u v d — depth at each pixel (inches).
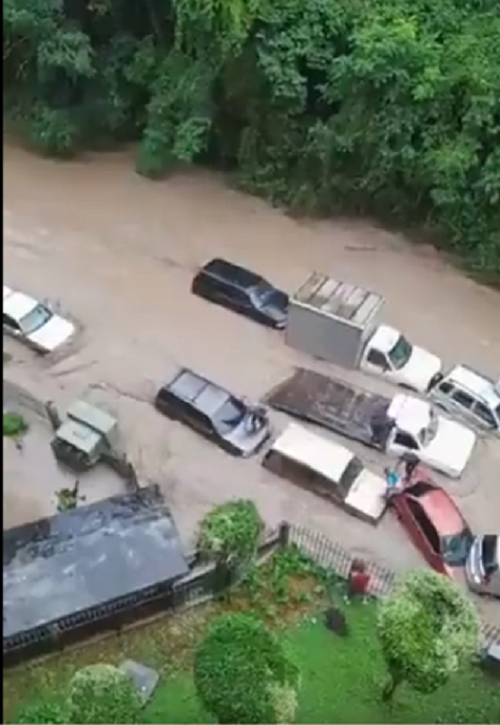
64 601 911.7
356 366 1218.0
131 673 914.1
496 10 1397.6
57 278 1298.0
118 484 1072.2
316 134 1370.6
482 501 1114.7
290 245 1387.8
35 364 1187.3
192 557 970.7
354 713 917.2
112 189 1443.2
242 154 1439.5
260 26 1331.2
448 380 1186.0
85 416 1091.3
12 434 1106.1
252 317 1259.8
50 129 1451.8
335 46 1355.8
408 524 1061.8
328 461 1081.4
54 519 964.6
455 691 943.0
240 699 797.2
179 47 1400.1
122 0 1446.9
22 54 1433.3
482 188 1312.7
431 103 1310.3
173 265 1336.1
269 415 1155.9
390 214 1418.6
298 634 968.9
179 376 1151.0
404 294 1334.9
